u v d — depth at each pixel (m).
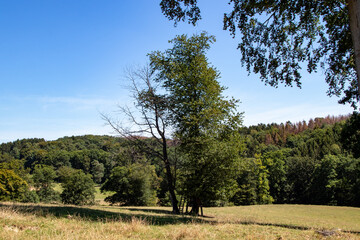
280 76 11.40
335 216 32.75
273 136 128.12
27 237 5.09
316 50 11.52
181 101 18.81
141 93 18.78
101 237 5.64
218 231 7.98
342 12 10.05
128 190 50.75
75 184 55.59
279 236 7.52
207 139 18.06
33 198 56.75
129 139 18.88
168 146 19.83
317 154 74.25
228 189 19.05
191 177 18.61
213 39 19.84
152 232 6.94
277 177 66.56
